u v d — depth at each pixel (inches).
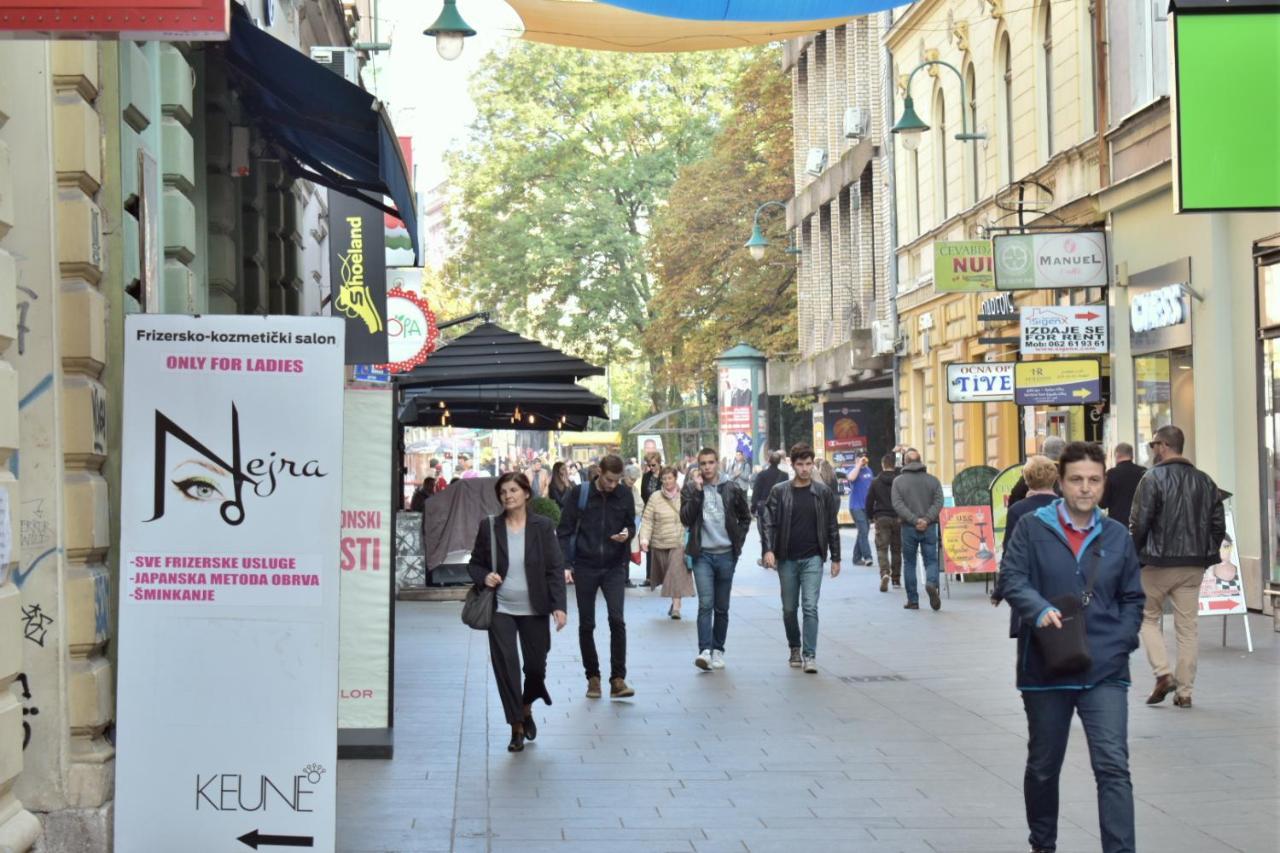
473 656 721.6
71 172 343.0
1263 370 833.5
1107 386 1066.1
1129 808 319.3
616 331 2925.7
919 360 1680.6
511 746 485.1
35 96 339.6
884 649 732.0
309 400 319.0
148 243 416.5
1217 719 512.4
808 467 662.5
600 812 398.9
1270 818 377.4
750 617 896.3
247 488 318.3
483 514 1035.3
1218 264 874.8
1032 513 335.9
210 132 567.5
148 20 254.2
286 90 478.3
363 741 468.8
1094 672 325.1
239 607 317.1
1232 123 422.3
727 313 2527.1
